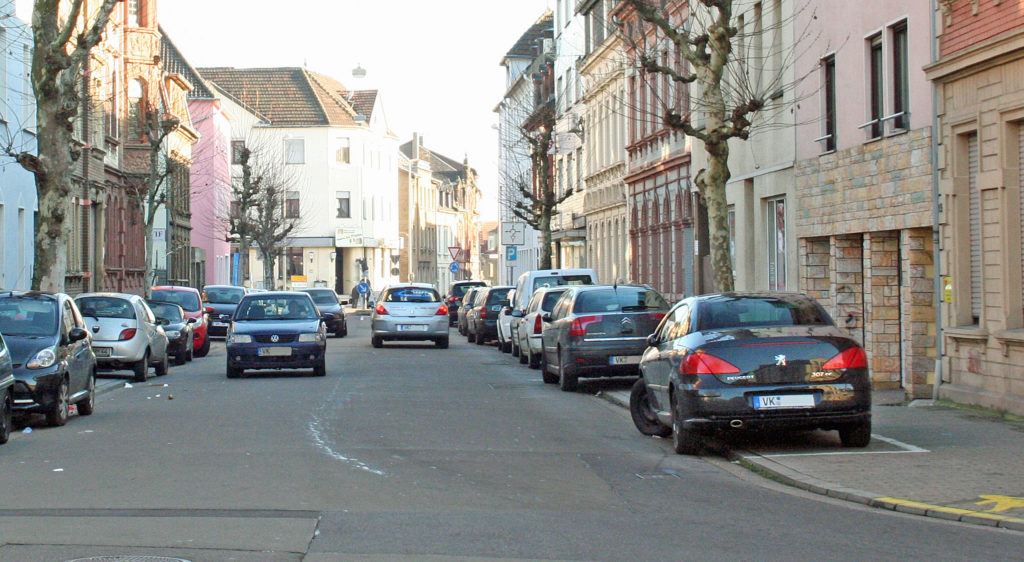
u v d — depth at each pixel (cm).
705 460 1230
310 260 8875
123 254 4788
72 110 2189
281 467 1130
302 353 2370
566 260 6166
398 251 10281
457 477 1088
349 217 8994
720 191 1906
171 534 805
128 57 4906
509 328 3247
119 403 1850
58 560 719
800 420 1198
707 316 1288
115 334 2264
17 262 3195
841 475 1082
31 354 1469
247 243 6881
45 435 1412
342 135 8950
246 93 8956
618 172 4722
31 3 3222
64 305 1622
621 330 1967
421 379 2334
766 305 1304
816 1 2228
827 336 1227
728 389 1195
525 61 7812
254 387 2147
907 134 1842
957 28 1670
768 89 2269
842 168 2112
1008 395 1540
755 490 1042
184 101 6022
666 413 1313
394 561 730
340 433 1420
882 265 2014
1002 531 852
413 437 1387
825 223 2198
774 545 794
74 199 3931
